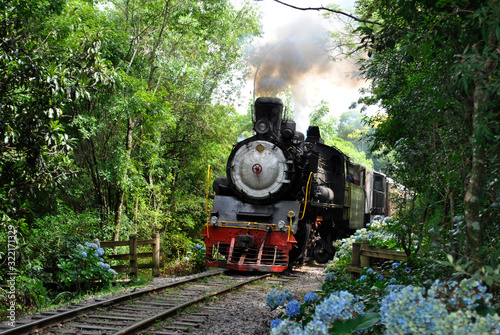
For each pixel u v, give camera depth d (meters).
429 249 4.13
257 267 10.48
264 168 11.50
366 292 4.68
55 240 10.27
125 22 14.81
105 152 15.58
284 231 10.95
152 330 5.61
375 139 12.27
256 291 8.57
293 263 11.94
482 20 3.25
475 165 3.22
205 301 7.39
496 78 3.11
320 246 14.66
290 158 11.54
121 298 7.16
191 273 12.00
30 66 7.30
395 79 8.87
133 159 15.28
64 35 11.56
